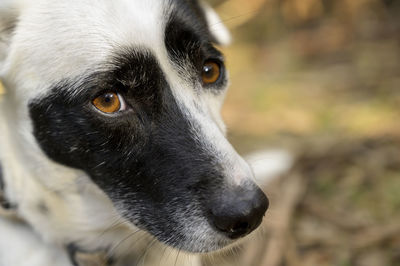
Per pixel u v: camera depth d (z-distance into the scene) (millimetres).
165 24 447
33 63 447
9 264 473
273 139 781
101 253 493
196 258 519
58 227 476
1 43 451
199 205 435
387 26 1063
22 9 450
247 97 939
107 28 438
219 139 446
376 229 610
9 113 463
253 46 1143
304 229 631
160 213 449
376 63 951
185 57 457
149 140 445
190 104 453
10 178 466
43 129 454
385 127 746
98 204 475
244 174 434
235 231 434
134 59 436
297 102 888
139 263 507
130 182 454
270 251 597
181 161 441
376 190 659
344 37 1069
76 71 438
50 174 463
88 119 443
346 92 887
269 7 1172
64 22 442
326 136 757
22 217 471
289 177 684
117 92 440
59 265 482
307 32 1135
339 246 604
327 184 678
